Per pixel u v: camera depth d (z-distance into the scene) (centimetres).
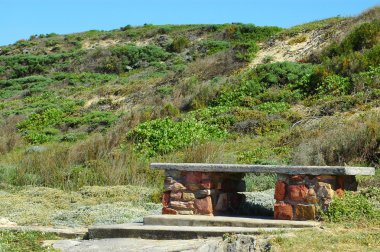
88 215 1207
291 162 1641
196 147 1795
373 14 3088
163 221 935
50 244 941
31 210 1296
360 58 2464
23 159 1978
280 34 3478
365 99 2094
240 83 2767
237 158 1792
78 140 2695
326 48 2861
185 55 4388
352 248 709
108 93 3494
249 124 2216
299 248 718
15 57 5212
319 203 862
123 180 1666
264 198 1138
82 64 4828
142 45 5178
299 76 2639
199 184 969
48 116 3250
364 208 855
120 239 898
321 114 2130
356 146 1566
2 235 1006
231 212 1009
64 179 1720
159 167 998
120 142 2170
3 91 4444
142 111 2816
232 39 4394
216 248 774
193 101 2781
